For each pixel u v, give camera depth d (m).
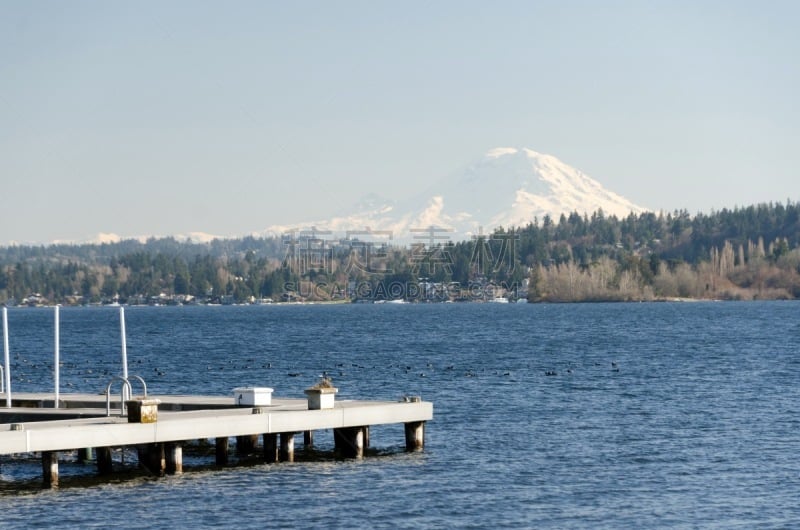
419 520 64.31
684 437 91.81
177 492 70.31
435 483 73.38
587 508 66.94
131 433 70.06
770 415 105.31
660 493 70.75
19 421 84.69
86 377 165.38
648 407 112.62
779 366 167.25
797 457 82.12
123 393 78.25
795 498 69.12
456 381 145.62
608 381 142.75
